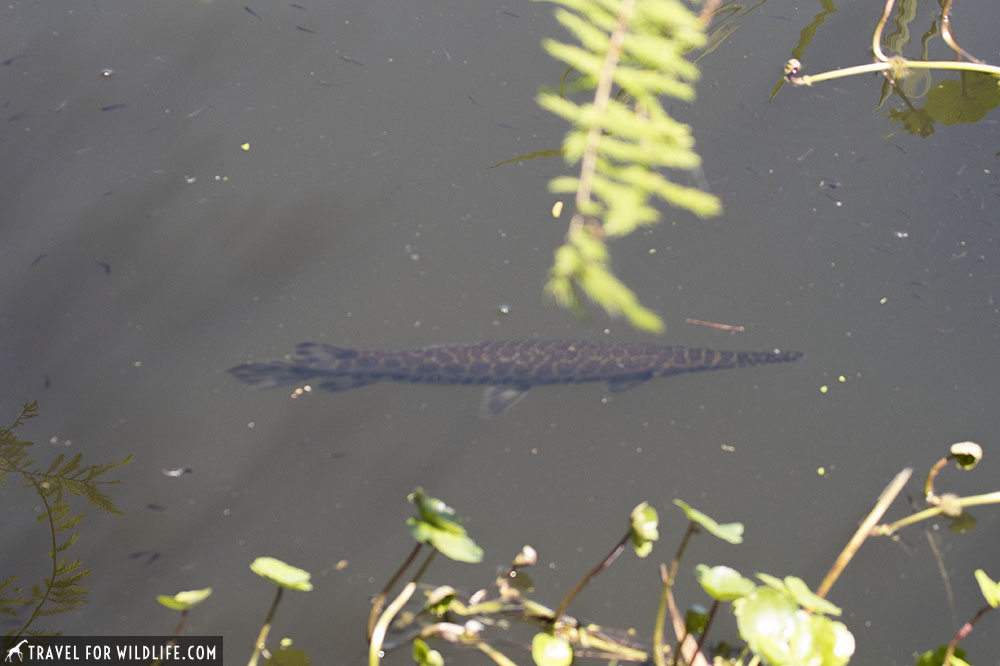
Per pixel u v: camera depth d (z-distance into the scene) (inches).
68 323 166.4
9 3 230.4
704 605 134.0
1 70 211.6
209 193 190.1
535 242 181.2
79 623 126.7
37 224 182.5
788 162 193.6
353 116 206.2
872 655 127.8
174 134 201.3
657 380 163.8
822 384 161.3
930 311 169.6
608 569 138.2
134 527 139.3
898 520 143.8
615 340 165.3
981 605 134.0
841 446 154.0
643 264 177.0
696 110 202.5
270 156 197.6
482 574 136.1
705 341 165.0
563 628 126.9
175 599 104.3
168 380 158.9
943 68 200.5
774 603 102.7
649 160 62.0
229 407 156.2
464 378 156.2
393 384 161.6
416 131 202.7
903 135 199.0
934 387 160.1
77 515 139.4
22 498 141.0
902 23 223.0
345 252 179.8
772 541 142.3
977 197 186.5
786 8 229.8
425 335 165.3
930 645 129.3
